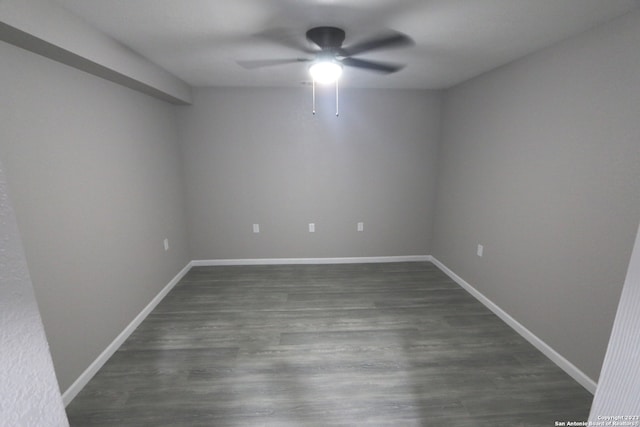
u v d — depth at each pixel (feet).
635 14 5.40
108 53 6.64
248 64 8.80
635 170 5.50
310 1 5.16
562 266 7.07
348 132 12.75
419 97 12.62
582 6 5.27
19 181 5.33
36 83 5.66
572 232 6.79
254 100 12.26
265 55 7.98
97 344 7.23
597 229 6.22
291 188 13.16
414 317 9.45
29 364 1.61
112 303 7.86
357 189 13.34
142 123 9.52
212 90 12.09
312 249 13.83
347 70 9.44
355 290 11.31
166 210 11.18
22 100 5.39
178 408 6.12
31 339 1.61
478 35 6.61
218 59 8.33
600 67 6.04
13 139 5.23
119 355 7.72
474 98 10.42
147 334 8.60
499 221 9.29
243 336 8.49
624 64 5.60
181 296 10.87
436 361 7.45
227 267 13.52
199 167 12.74
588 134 6.33
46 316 5.86
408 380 6.83
